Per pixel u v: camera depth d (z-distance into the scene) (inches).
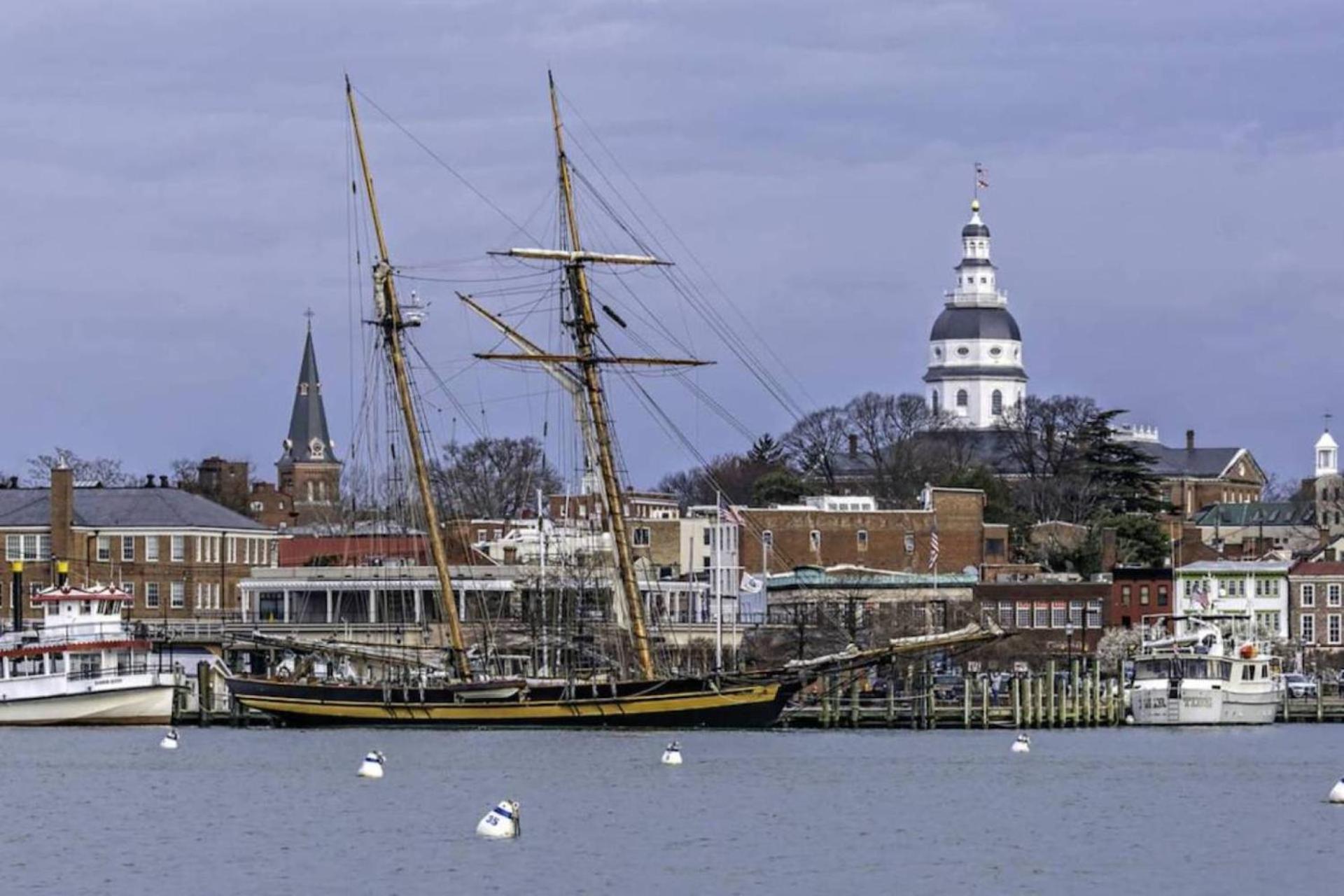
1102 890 6491.1
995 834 7411.4
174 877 6520.7
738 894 6363.2
